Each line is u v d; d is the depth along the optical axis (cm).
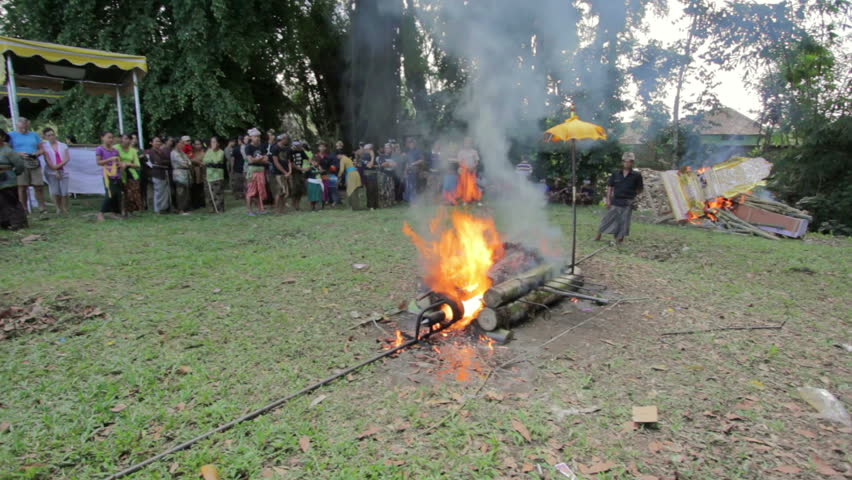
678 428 285
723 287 588
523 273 485
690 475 246
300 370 349
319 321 440
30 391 308
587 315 478
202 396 307
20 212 758
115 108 1365
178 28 1363
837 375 360
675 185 1132
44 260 595
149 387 318
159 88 1362
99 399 303
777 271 682
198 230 823
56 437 267
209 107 1417
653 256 756
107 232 770
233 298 493
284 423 282
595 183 1370
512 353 386
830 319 486
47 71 1130
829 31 1404
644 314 481
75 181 1091
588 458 257
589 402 313
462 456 255
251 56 1552
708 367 369
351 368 347
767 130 1634
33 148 898
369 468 242
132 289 505
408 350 385
